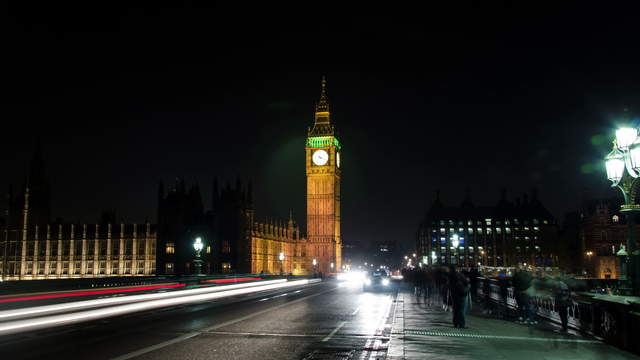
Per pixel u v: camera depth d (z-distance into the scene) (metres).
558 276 25.97
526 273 28.17
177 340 22.83
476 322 28.55
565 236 177.00
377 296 54.97
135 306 38.53
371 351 20.22
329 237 184.12
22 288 47.06
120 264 164.75
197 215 149.75
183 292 48.81
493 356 18.14
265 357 18.91
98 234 168.75
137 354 19.34
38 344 21.69
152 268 161.12
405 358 17.75
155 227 163.50
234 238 145.38
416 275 49.44
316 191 186.75
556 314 29.22
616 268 143.88
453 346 20.17
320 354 19.53
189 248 147.75
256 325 28.48
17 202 182.12
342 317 32.84
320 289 73.44
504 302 42.22
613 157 22.47
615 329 20.56
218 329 26.70
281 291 67.81
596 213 147.12
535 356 18.22
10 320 28.33
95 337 23.73
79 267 169.88
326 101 193.25
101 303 37.56
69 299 36.62
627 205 21.69
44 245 175.88
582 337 22.92
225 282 70.44
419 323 27.59
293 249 187.50
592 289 47.31
